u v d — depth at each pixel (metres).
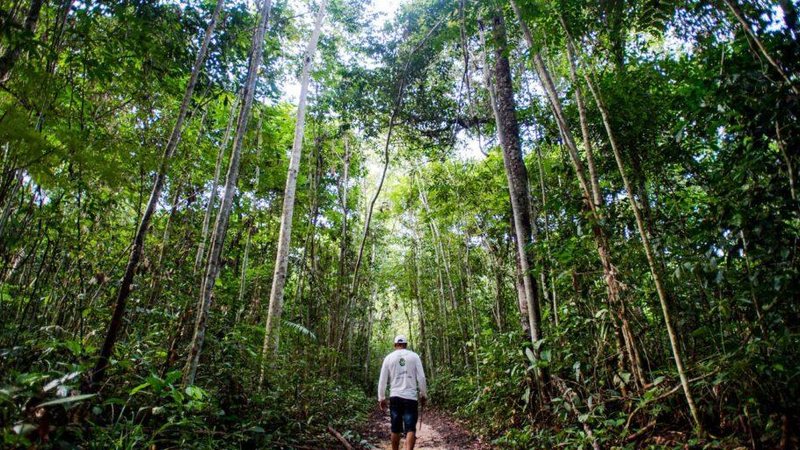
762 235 3.03
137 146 4.18
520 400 6.44
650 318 4.99
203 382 5.46
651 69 5.07
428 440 7.85
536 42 5.18
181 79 7.01
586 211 4.81
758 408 3.05
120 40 4.33
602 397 4.62
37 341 3.69
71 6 3.86
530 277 6.35
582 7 4.69
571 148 4.92
